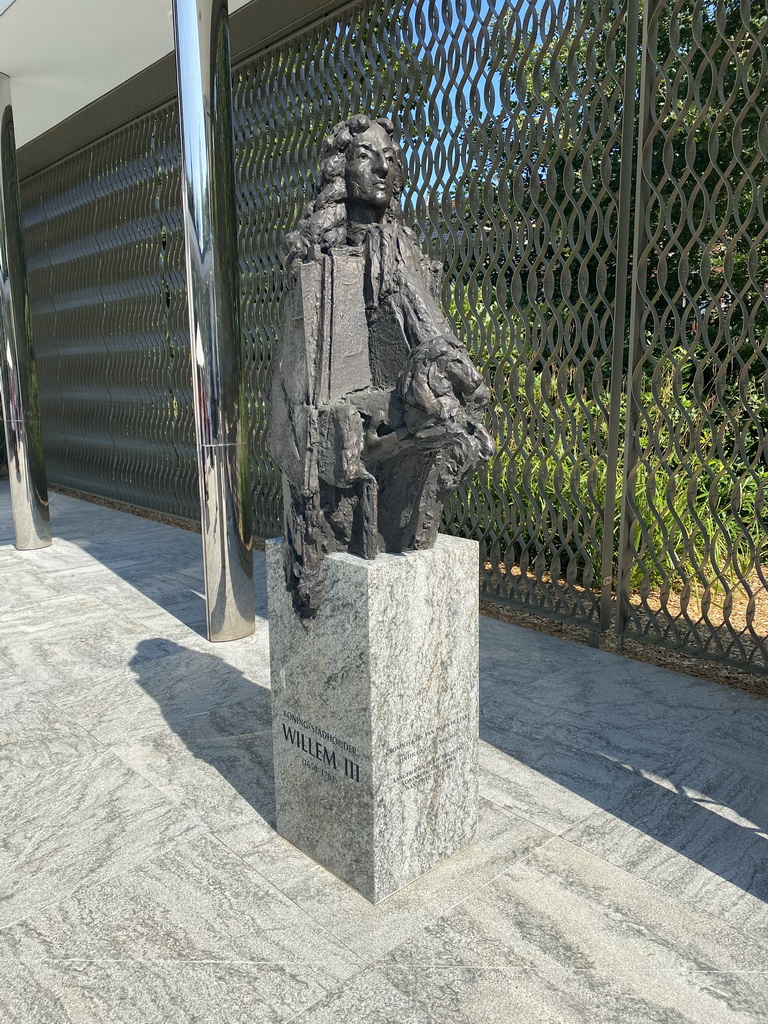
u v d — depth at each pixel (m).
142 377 9.31
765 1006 2.04
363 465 2.31
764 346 3.86
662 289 4.22
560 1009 2.03
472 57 4.99
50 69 6.95
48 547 7.76
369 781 2.37
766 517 5.69
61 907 2.46
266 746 3.53
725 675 4.34
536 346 4.97
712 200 3.90
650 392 5.86
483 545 5.68
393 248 2.43
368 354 2.48
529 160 4.83
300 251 2.44
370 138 2.40
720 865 2.63
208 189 4.51
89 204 9.79
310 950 2.25
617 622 4.74
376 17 5.58
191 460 8.71
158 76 7.15
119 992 2.12
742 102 5.19
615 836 2.80
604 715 3.80
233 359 4.71
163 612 5.56
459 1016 2.01
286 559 2.53
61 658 4.66
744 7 3.60
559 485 4.95
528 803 3.02
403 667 2.37
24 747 3.54
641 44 4.15
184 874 2.62
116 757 3.43
